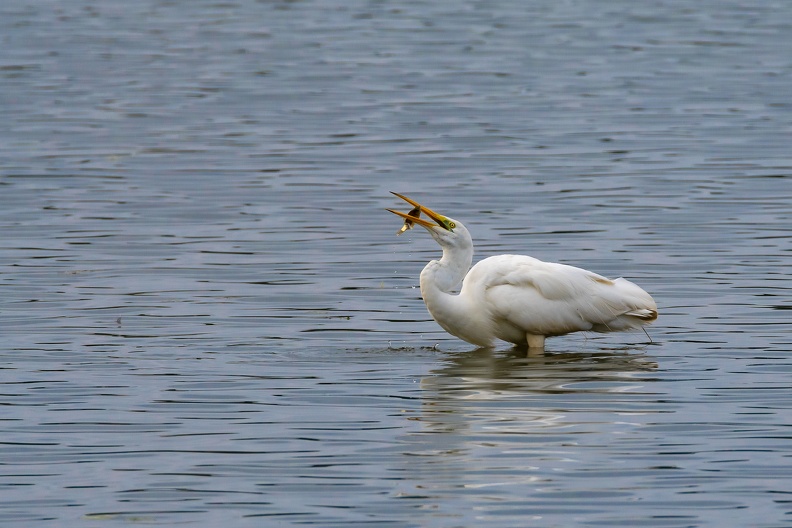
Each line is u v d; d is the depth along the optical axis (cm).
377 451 1101
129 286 1738
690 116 3073
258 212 2214
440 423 1170
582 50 4038
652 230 2047
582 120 3044
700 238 1988
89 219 2159
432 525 952
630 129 2931
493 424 1166
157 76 3675
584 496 999
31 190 2381
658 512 970
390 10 4862
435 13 4775
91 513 981
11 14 4775
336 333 1521
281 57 3972
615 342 1485
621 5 4897
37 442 1129
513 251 1934
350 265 1862
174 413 1207
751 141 2783
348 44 4175
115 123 3041
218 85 3544
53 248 1958
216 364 1380
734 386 1279
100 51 4066
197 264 1864
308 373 1348
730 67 3728
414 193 2350
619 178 2447
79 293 1698
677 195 2298
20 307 1623
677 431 1142
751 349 1423
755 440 1116
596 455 1083
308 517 970
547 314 1435
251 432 1152
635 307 1454
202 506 992
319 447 1111
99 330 1519
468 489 1015
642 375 1329
